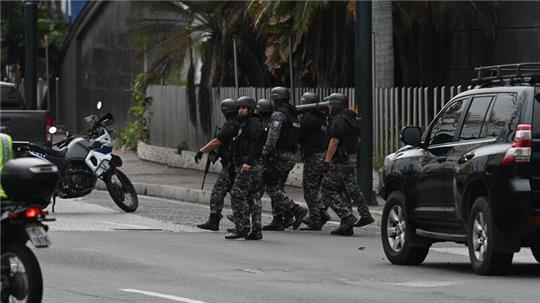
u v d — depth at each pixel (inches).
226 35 2679.6
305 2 2239.2
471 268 1320.1
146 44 2746.1
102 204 2044.8
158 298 1041.5
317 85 2479.1
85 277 1182.3
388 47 2241.6
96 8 3860.7
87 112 4040.4
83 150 1861.5
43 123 2118.6
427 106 2112.5
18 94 2372.0
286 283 1165.1
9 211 864.3
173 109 2977.4
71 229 1664.6
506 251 1202.6
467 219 1253.1
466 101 1300.4
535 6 2246.6
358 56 1961.1
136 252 1403.8
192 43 2728.8
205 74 2743.6
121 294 1065.5
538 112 1202.6
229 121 1637.6
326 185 1695.4
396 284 1170.0
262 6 2274.9
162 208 2034.9
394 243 1368.1
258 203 1594.5
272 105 1737.2
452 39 2389.3
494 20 2300.7
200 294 1075.9
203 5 2694.4
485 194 1238.3
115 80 3740.2
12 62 4458.7
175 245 1493.6
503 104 1233.4
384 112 2203.5
